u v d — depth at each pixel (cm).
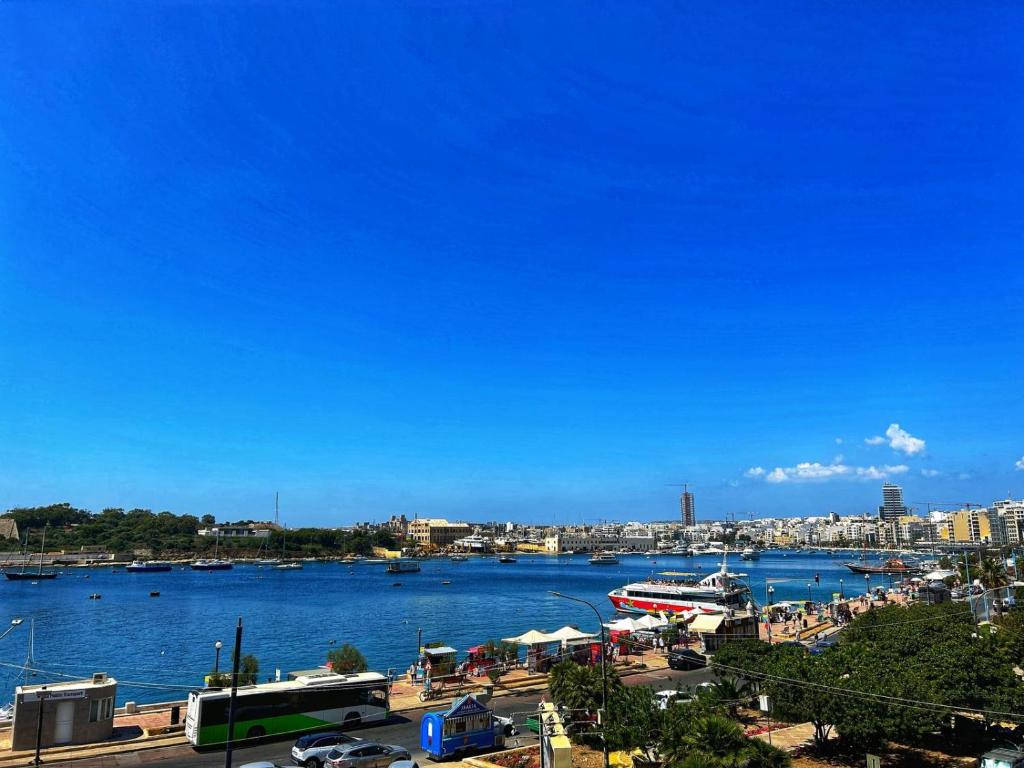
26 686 4194
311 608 15238
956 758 3759
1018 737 3881
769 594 12319
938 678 3838
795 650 4650
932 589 11644
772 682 3912
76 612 14125
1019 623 6300
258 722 4216
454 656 6359
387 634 11388
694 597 12188
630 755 3738
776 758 2919
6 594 18012
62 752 3894
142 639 10694
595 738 3972
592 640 7044
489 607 15700
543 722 3734
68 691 4091
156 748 4028
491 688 5575
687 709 3522
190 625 12306
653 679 6288
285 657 9262
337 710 4544
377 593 19288
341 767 3497
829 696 3612
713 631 7650
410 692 5738
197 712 4050
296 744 3762
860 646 4569
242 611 14525
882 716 3472
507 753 3959
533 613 14588
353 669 5778
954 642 4272
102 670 8338
